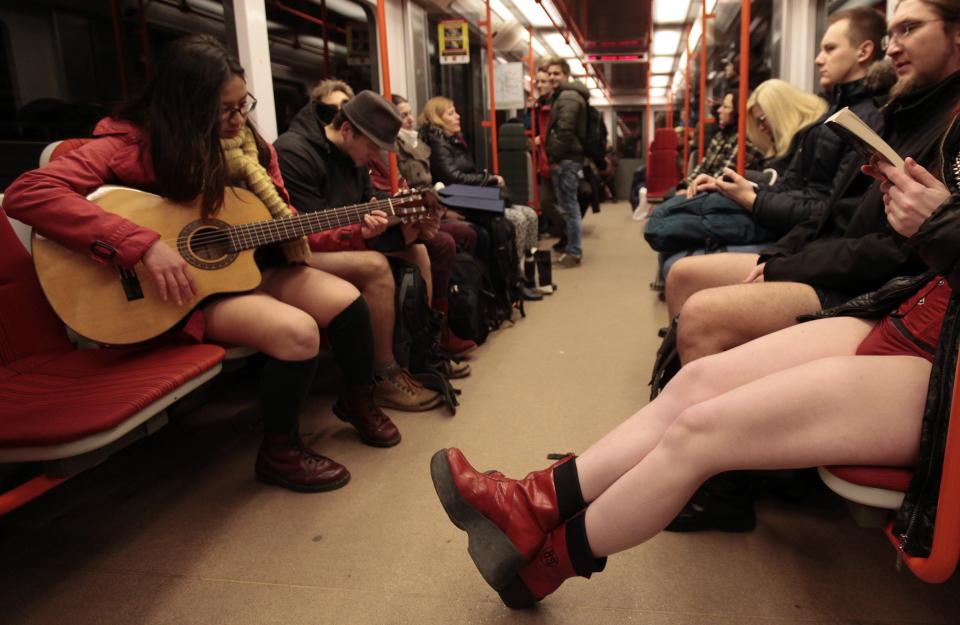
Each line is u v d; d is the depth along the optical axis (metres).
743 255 2.28
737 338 1.76
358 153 2.62
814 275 1.74
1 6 2.66
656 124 19.89
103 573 1.65
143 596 1.56
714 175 4.35
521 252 4.80
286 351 1.93
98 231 1.66
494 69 6.98
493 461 2.21
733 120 4.48
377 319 2.63
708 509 1.74
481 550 1.36
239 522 1.88
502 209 3.56
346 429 2.54
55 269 1.70
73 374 1.70
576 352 3.46
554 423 2.53
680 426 1.21
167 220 1.87
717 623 1.41
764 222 2.58
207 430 2.58
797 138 3.19
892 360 1.16
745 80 3.03
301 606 1.51
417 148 4.56
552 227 8.38
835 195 2.02
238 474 2.19
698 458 1.19
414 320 2.76
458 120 5.00
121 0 3.29
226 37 3.31
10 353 1.76
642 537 1.25
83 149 1.84
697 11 8.40
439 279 3.26
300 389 2.00
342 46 5.88
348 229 2.58
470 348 3.43
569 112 5.75
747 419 1.15
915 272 1.60
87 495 2.06
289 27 5.23
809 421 1.13
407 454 2.29
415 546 1.74
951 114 1.52
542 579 1.38
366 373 2.32
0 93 2.66
